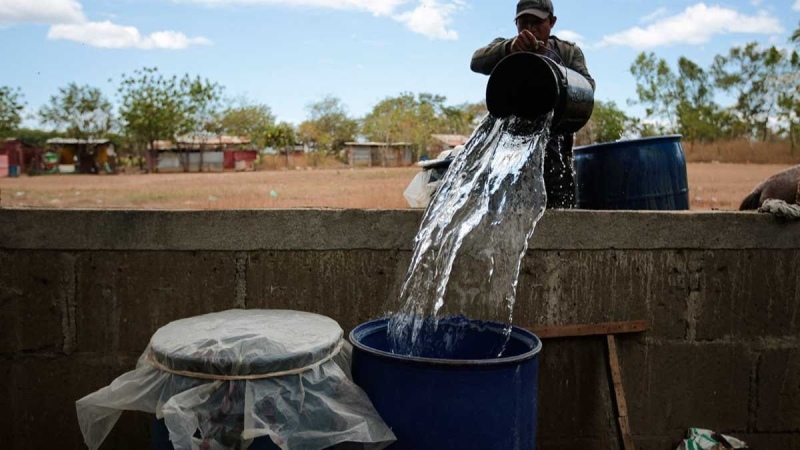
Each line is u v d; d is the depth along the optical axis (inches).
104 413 97.7
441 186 152.5
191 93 2172.7
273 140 2390.5
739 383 155.3
